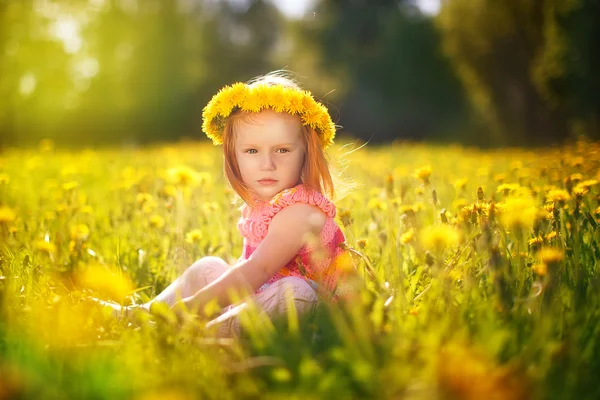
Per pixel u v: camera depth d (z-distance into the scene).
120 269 2.55
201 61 50.66
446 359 1.35
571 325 1.67
